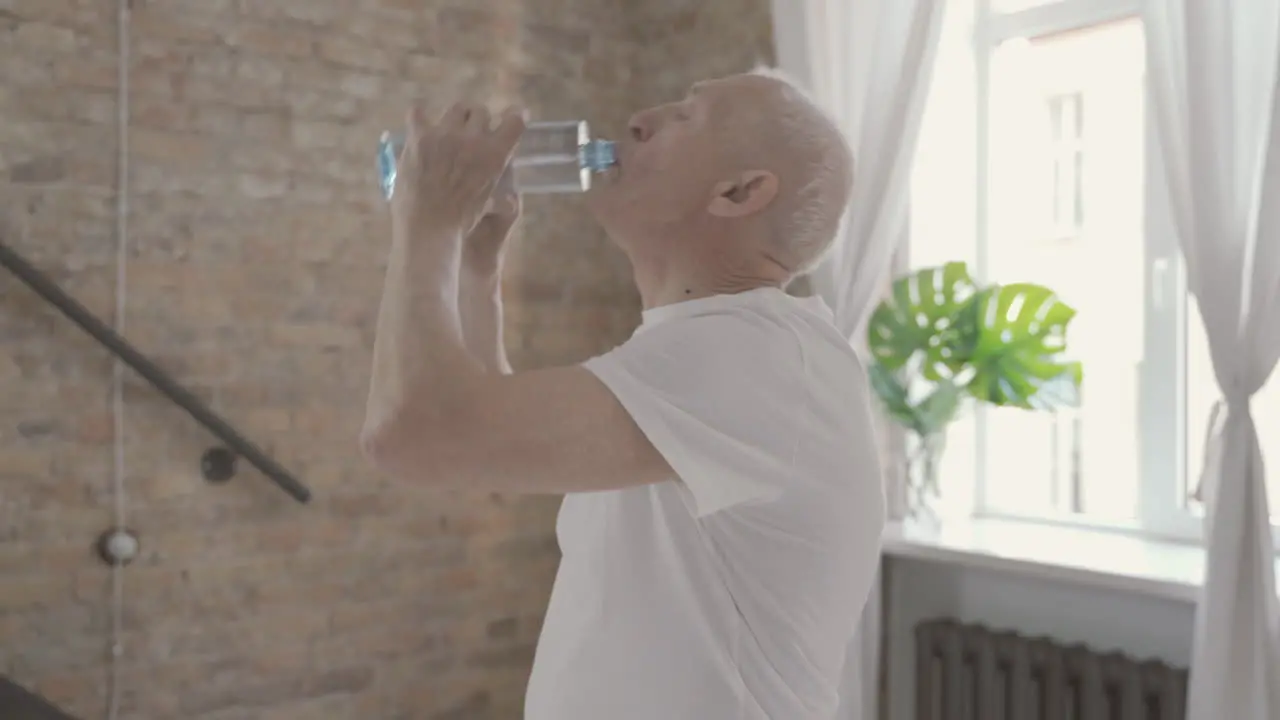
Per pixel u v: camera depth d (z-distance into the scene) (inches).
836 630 41.7
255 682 96.4
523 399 35.5
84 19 88.4
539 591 113.0
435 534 106.2
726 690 38.7
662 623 39.4
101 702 89.6
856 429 40.8
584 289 115.6
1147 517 92.8
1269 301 68.9
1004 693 85.2
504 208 46.8
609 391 36.2
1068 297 101.7
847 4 95.0
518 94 111.3
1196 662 70.1
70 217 87.9
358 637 101.7
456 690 107.4
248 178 95.7
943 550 88.0
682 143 41.8
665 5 117.7
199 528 93.7
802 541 39.1
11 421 85.9
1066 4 99.8
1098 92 99.7
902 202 90.9
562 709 41.1
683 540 39.3
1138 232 97.0
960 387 93.5
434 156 37.9
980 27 105.7
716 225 41.8
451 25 107.0
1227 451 69.9
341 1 100.4
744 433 36.8
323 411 99.6
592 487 36.8
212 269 94.0
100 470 89.4
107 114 89.4
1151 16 74.4
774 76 43.6
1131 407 97.7
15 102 85.8
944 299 92.4
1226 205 71.1
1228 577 69.0
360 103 101.5
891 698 95.6
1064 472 102.0
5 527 85.7
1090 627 83.4
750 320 38.6
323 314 99.5
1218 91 71.5
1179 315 91.4
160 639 92.0
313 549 99.2
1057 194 102.5
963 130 105.8
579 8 115.6
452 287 37.2
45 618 87.3
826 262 92.4
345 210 100.7
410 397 34.9
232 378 94.9
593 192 43.9
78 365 88.5
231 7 94.8
